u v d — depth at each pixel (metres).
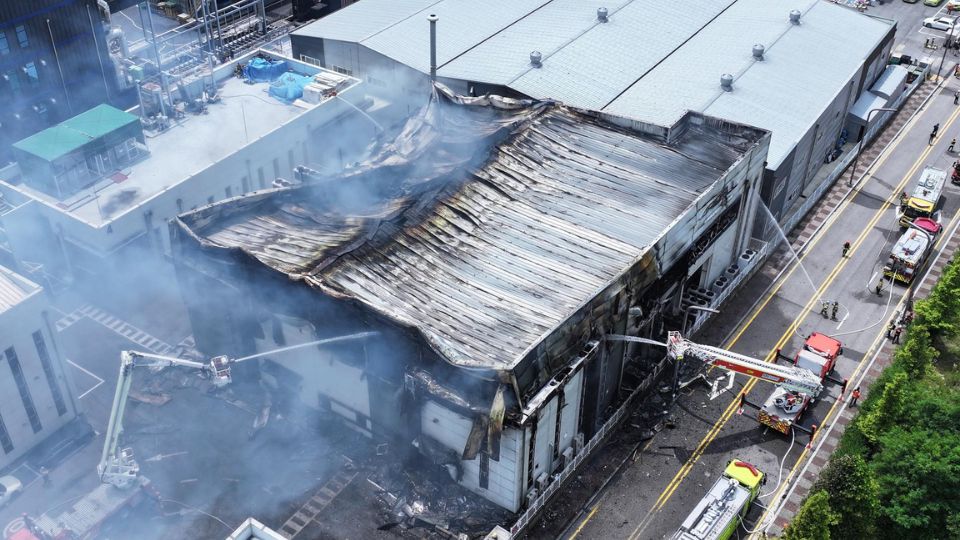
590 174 78.94
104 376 76.62
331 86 100.31
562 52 103.69
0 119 99.38
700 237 77.31
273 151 94.12
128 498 62.84
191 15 124.00
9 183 87.69
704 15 114.88
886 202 101.00
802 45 108.38
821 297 87.19
